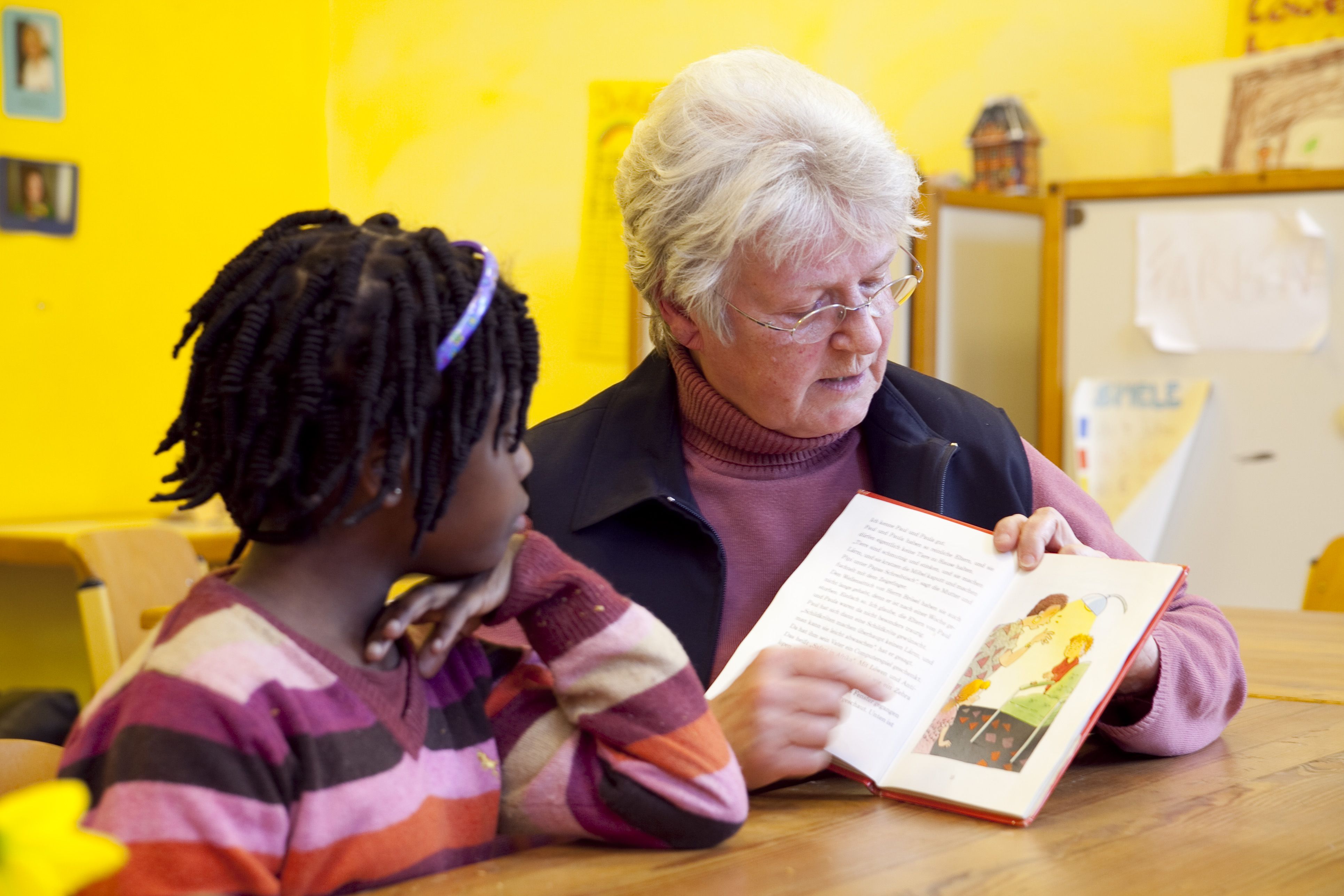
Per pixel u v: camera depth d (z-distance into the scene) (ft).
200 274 11.21
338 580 2.29
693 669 2.58
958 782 2.71
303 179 11.48
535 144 11.37
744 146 3.43
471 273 2.31
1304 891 2.14
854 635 3.17
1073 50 11.10
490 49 11.39
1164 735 3.18
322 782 2.10
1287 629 5.65
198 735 1.98
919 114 11.46
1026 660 2.92
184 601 2.24
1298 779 2.97
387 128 11.44
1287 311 8.56
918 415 4.00
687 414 3.96
